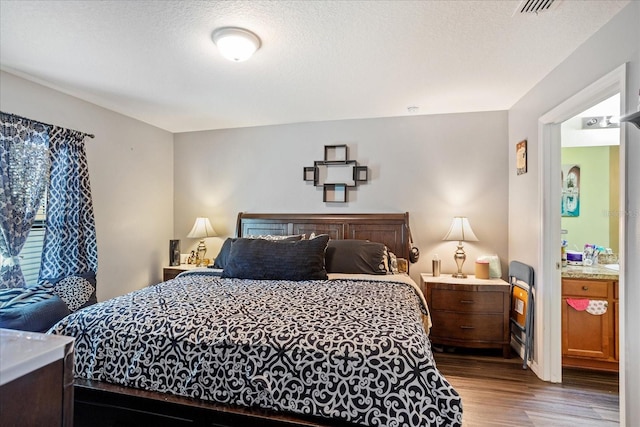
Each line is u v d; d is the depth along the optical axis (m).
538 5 1.63
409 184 3.53
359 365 1.33
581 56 2.02
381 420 1.28
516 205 3.08
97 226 3.15
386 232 3.47
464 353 3.00
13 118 2.41
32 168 2.55
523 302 2.77
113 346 1.58
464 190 3.41
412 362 1.31
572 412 2.05
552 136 2.47
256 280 2.67
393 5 1.64
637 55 1.56
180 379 1.48
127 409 1.48
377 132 3.61
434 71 2.41
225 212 4.05
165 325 1.58
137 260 3.62
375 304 1.88
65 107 2.84
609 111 3.14
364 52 2.12
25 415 0.83
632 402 1.55
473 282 2.99
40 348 0.90
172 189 4.20
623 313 1.60
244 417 1.35
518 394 2.27
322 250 2.81
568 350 2.67
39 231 2.74
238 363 1.43
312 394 1.35
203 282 2.55
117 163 3.37
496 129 3.34
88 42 2.00
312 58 2.21
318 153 3.75
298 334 1.45
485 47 2.05
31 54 2.15
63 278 2.67
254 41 1.94
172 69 2.38
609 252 3.09
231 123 3.82
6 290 2.31
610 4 1.62
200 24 1.80
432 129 3.48
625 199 1.60
